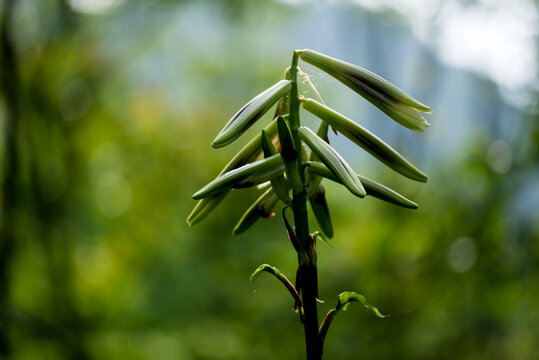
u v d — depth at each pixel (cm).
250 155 100
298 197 95
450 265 267
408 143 286
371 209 300
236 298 320
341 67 98
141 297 334
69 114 299
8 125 258
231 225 352
